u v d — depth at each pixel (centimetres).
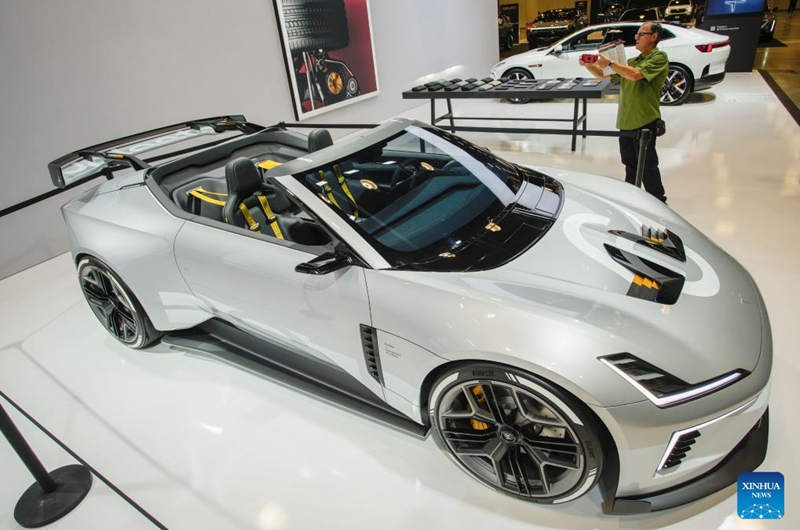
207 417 250
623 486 166
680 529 173
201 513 200
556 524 180
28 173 446
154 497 209
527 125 736
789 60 1046
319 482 208
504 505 190
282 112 681
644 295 177
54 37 445
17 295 407
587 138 644
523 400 167
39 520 205
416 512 191
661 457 158
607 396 150
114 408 263
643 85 400
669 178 499
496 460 182
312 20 685
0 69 417
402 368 190
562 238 207
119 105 500
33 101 439
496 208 226
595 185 269
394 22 829
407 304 181
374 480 206
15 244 447
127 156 297
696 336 165
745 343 169
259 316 234
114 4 482
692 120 686
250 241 224
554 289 176
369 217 207
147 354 306
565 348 155
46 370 302
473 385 175
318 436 231
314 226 234
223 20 582
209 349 279
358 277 193
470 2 1020
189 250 241
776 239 360
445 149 256
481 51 1101
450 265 191
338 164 221
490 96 600
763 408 167
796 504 176
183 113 560
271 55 649
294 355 260
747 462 174
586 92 546
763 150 543
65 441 245
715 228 388
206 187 278
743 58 951
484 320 167
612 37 802
